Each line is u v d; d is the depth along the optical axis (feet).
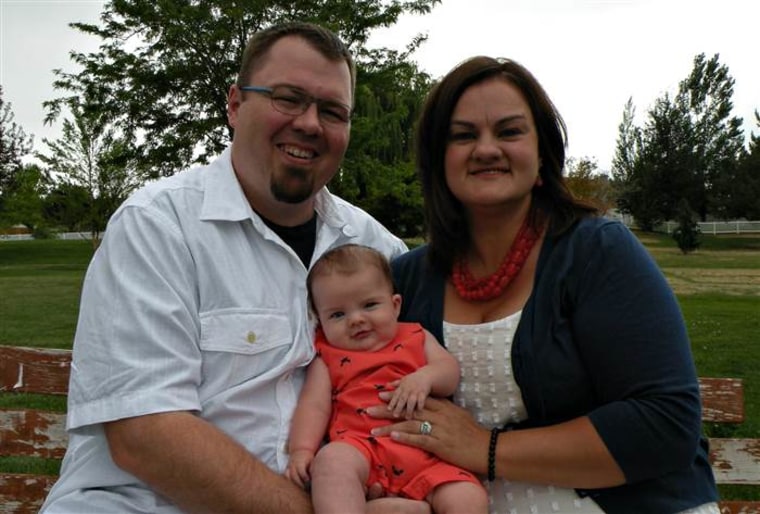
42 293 51.01
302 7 41.16
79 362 7.30
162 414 6.95
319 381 8.24
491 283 7.94
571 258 7.43
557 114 8.01
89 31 41.34
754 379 22.36
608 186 140.15
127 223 7.70
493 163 7.75
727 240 134.10
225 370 7.69
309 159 8.68
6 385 9.87
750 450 9.82
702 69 170.09
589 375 7.33
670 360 6.87
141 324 7.19
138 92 42.27
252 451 7.69
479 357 7.83
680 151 165.07
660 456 6.83
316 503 7.14
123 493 7.43
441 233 8.48
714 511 7.48
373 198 47.93
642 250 7.33
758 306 41.19
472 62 7.95
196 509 6.98
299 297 8.48
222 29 38.93
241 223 8.29
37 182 97.55
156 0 40.24
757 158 156.25
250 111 8.56
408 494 7.47
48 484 9.91
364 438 7.68
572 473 7.11
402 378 7.92
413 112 53.26
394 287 9.04
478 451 7.43
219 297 7.82
